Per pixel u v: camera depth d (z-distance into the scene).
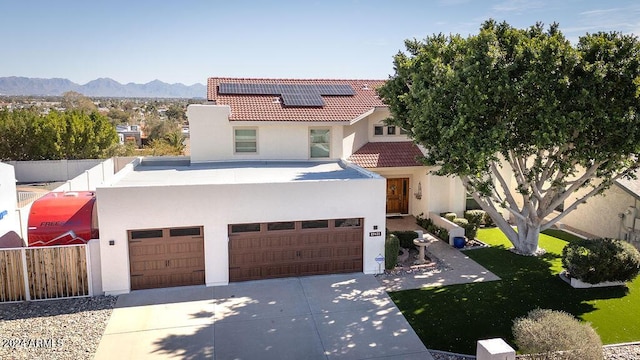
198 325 13.98
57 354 12.23
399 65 20.05
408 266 18.83
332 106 24.41
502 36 17.25
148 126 99.62
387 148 25.30
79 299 15.71
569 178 24.47
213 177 19.39
